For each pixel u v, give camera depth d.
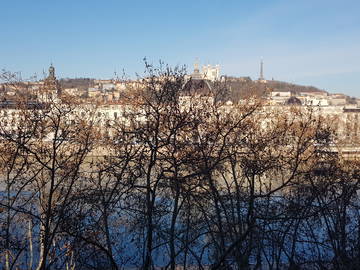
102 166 29.78
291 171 27.25
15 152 28.83
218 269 20.95
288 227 21.95
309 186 25.69
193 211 29.77
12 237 28.44
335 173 27.59
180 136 26.06
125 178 25.11
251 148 27.97
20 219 27.95
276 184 32.94
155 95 25.81
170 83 24.56
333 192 24.27
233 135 29.80
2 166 29.77
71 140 30.62
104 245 24.44
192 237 25.23
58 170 31.48
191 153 23.61
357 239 23.14
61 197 26.02
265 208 26.27
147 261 21.02
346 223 24.38
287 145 32.88
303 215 22.55
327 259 23.62
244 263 21.78
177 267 27.61
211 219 22.73
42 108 29.66
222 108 34.97
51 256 24.44
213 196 23.94
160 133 27.03
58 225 23.19
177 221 27.61
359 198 29.03
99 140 33.34
